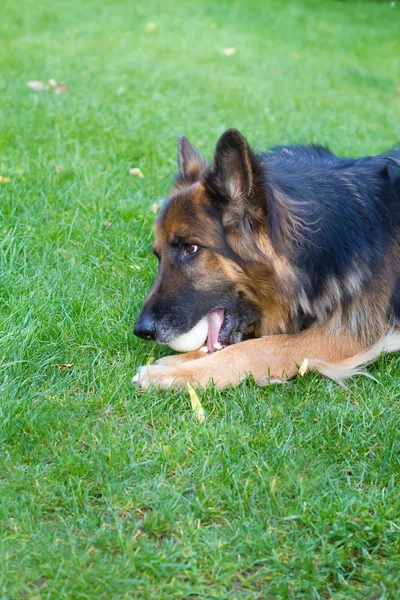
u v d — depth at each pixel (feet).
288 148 7.20
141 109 10.33
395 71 15.53
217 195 6.22
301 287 6.40
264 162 6.46
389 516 5.53
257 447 5.87
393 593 5.25
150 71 12.86
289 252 6.33
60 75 11.89
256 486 5.66
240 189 6.19
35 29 15.76
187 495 5.64
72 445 5.82
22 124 9.27
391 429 5.98
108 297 7.01
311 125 10.71
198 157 6.75
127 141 9.15
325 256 6.42
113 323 6.74
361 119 11.59
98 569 5.28
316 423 6.06
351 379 6.50
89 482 5.67
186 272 6.35
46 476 5.66
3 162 8.54
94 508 5.56
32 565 5.30
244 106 11.32
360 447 5.90
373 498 5.63
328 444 5.90
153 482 5.66
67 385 6.26
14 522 5.45
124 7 18.86
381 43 17.85
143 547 5.37
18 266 7.15
